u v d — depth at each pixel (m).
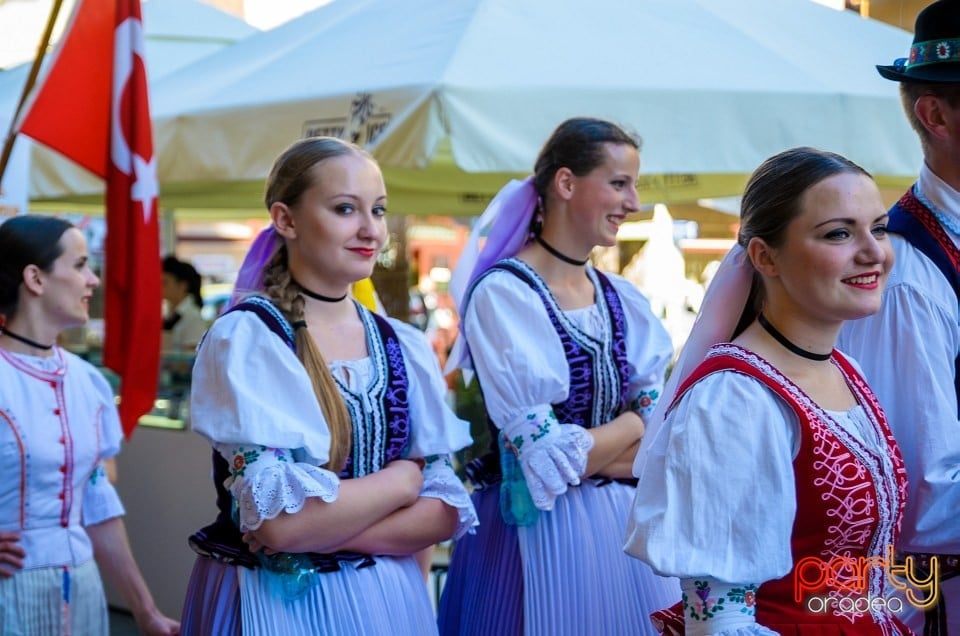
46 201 5.97
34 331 2.92
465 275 3.06
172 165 4.35
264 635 2.11
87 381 3.05
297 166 2.22
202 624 2.20
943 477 1.96
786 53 4.19
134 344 3.84
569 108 3.64
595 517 2.72
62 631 2.84
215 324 2.16
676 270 7.90
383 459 2.24
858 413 1.78
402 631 2.23
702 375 1.75
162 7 7.34
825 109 3.94
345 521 2.10
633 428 2.77
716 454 1.66
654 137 3.72
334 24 4.72
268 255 2.35
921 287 2.06
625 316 2.89
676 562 1.63
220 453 2.18
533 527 2.69
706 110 3.79
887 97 4.08
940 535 1.97
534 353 2.66
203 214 8.96
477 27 3.90
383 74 3.80
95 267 10.38
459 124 3.49
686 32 4.15
